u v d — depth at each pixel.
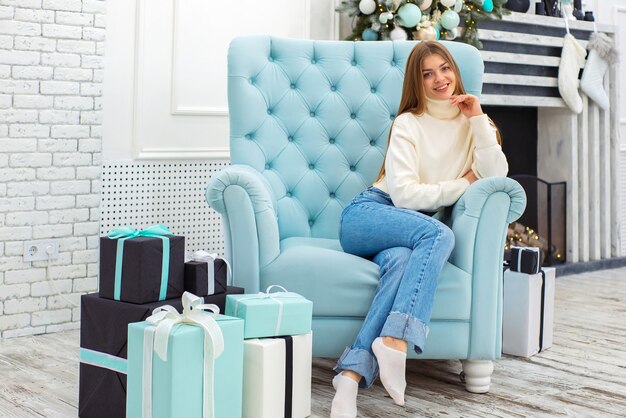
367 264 2.38
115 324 2.09
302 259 2.38
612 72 5.28
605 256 5.34
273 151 2.84
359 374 2.17
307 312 2.17
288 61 2.92
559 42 4.94
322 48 2.96
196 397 1.88
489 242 2.39
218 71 3.89
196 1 3.79
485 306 2.40
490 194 2.38
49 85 3.28
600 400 2.40
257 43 2.86
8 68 3.17
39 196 3.28
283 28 4.12
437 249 2.24
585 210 5.17
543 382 2.60
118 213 3.58
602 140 5.28
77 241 3.40
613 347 3.11
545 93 4.96
